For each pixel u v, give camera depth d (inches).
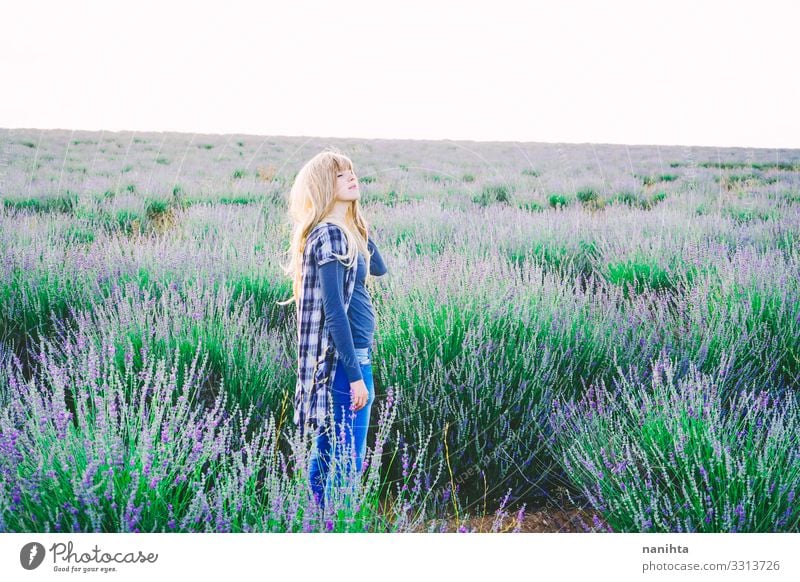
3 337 105.2
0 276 108.0
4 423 71.0
